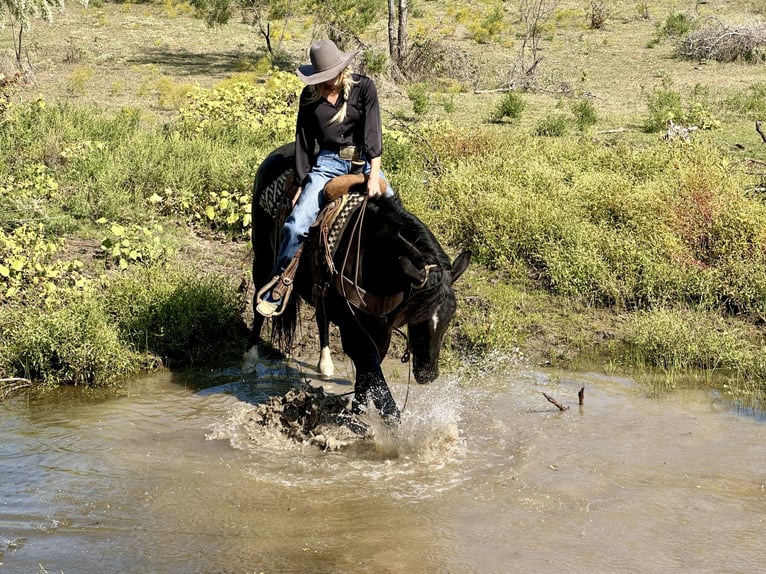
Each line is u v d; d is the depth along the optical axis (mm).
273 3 29219
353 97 5961
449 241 9984
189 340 7594
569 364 7445
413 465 5625
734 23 29453
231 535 4730
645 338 7590
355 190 5887
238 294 8328
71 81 22250
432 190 11102
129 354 7262
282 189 6613
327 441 5859
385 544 4629
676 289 8555
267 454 5789
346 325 5945
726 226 9305
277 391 6863
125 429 6145
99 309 7578
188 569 4395
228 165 11180
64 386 7000
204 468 5559
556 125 16438
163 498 5152
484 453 5793
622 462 5609
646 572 4348
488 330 7801
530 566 4414
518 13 37500
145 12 37938
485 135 13953
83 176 11281
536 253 9438
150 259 8938
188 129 13977
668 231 9406
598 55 28797
